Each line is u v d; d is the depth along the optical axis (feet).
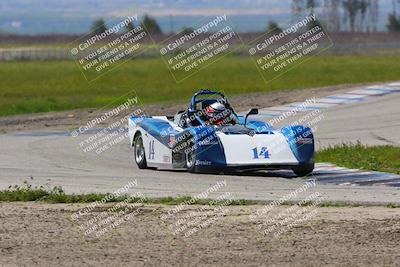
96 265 115.14
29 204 165.37
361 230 135.54
